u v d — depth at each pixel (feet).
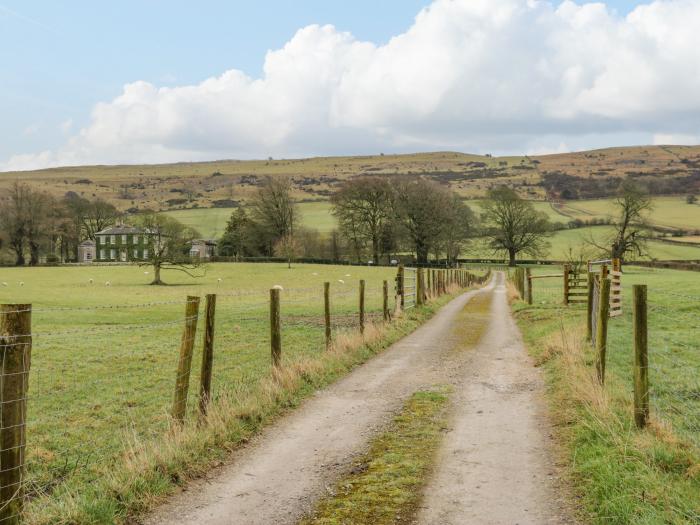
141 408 39.37
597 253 252.83
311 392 38.83
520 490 22.30
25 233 351.25
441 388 40.22
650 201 247.70
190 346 29.45
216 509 21.38
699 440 25.82
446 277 156.15
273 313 40.24
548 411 33.50
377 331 60.95
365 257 354.33
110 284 222.28
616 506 19.60
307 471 24.98
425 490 22.56
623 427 27.22
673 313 71.82
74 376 50.93
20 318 19.26
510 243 341.00
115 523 20.12
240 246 387.96
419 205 315.99
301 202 643.04
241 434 29.48
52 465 28.45
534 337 63.57
